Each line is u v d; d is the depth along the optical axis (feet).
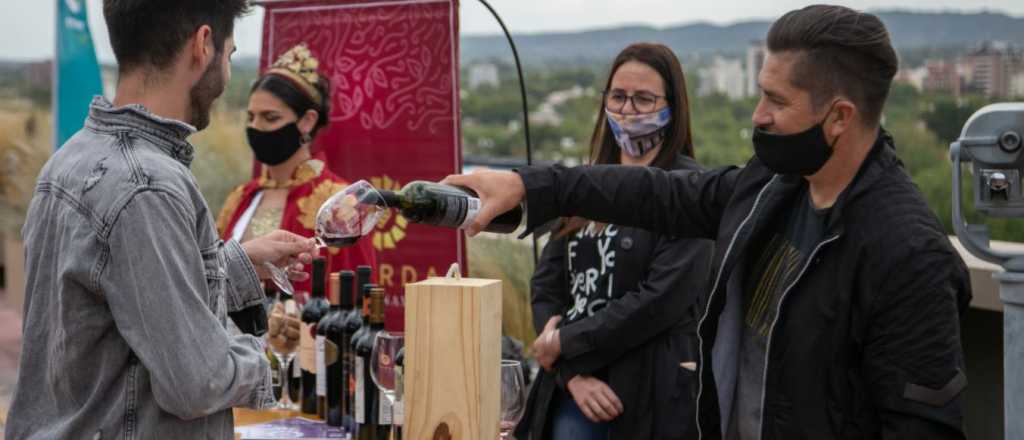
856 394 6.33
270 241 8.14
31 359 6.66
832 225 6.34
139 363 6.37
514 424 7.38
